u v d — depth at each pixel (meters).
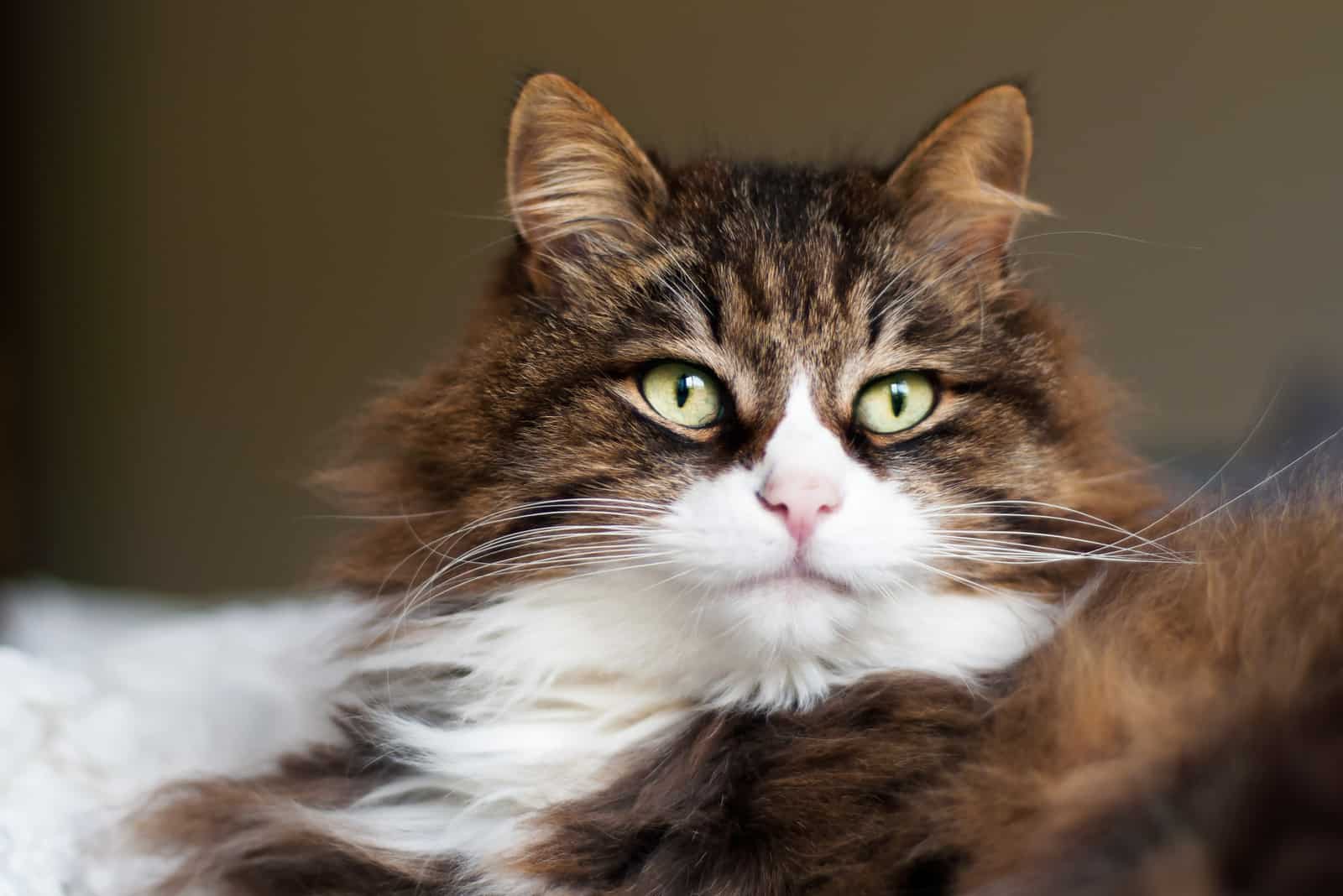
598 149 0.71
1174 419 1.18
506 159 0.72
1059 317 0.73
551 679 0.69
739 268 0.70
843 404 0.69
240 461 1.44
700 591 0.68
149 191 1.44
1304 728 0.61
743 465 0.68
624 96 1.28
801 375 0.69
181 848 0.70
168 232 1.44
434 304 1.35
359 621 0.72
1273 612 0.65
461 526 0.70
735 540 0.67
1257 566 0.66
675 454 0.69
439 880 0.68
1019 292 0.72
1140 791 0.62
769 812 0.66
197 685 0.77
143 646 0.81
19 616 0.90
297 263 1.40
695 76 1.27
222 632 0.82
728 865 0.66
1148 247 1.19
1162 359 1.19
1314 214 1.15
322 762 0.71
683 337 0.69
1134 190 1.19
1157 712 0.63
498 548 0.69
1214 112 1.16
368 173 1.37
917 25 1.22
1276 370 1.15
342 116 1.37
